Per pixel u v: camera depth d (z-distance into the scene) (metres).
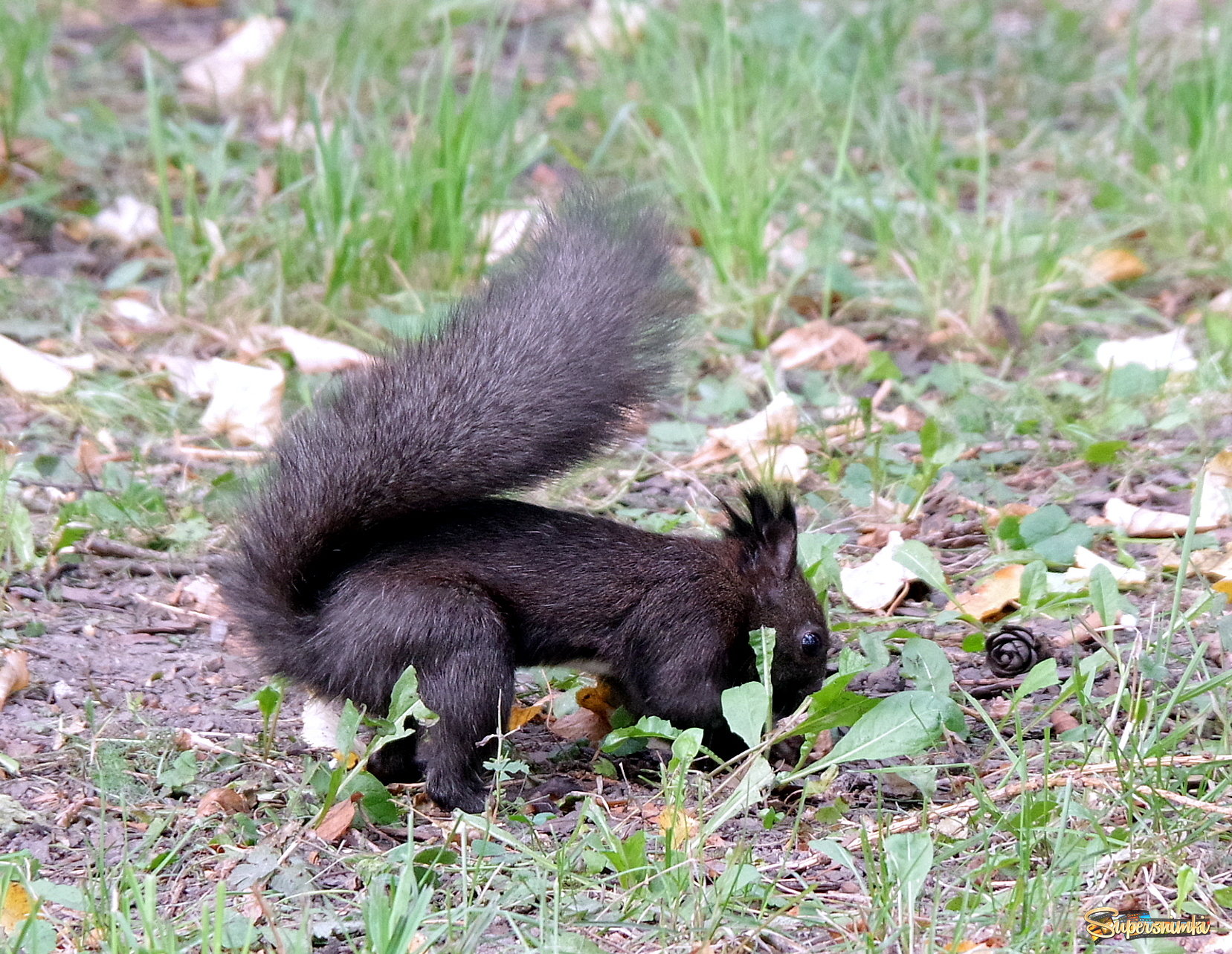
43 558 9.16
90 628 8.53
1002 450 10.70
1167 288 13.33
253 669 7.72
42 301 12.38
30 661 8.15
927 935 5.62
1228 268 13.12
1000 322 12.43
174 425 10.85
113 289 12.65
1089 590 8.05
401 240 12.81
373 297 12.58
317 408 7.39
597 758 7.57
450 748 6.95
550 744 7.76
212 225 12.79
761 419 10.63
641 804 6.95
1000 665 7.99
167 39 19.31
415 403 7.26
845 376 11.97
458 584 7.09
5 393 11.12
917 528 9.57
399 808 6.96
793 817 6.85
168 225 12.48
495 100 15.37
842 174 14.92
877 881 6.04
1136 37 15.95
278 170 14.45
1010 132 16.69
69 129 15.43
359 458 7.14
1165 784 6.54
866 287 12.92
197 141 15.47
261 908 5.72
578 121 16.44
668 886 5.92
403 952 5.34
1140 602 8.55
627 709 7.70
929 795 6.53
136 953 5.38
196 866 6.35
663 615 7.47
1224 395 11.13
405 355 7.42
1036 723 7.41
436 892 6.10
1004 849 6.30
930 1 20.08
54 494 9.89
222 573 7.25
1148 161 15.04
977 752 7.27
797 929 5.86
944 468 10.32
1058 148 15.66
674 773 6.83
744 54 16.19
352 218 12.45
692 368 11.88
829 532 9.62
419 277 12.77
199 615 8.75
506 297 7.55
